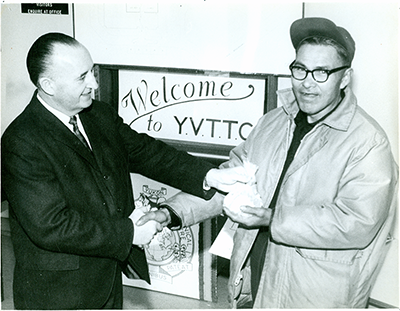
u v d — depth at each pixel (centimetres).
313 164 172
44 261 172
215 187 198
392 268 237
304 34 169
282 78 245
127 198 191
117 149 189
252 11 243
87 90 173
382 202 163
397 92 220
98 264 179
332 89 165
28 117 171
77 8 270
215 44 252
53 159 167
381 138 166
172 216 198
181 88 262
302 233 166
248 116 254
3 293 276
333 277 171
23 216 163
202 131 262
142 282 289
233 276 191
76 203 172
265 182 188
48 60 164
